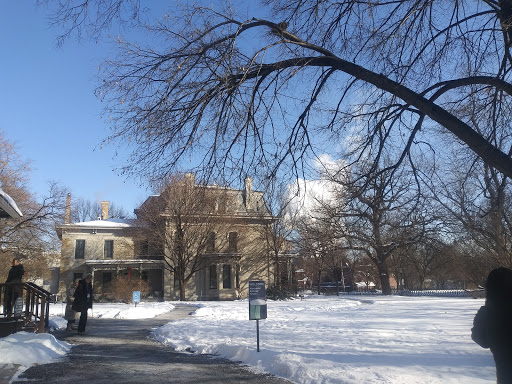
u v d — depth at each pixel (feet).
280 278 154.81
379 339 37.45
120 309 81.15
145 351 36.65
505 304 13.04
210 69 28.66
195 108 28.50
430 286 282.15
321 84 30.89
